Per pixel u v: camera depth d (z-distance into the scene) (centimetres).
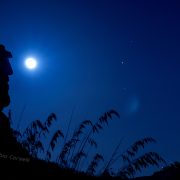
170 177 489
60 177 444
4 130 425
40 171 410
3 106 464
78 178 489
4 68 464
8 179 316
